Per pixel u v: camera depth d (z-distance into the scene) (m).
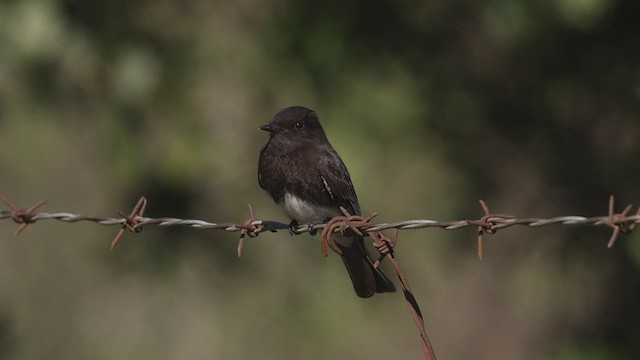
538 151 13.18
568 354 13.55
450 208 13.62
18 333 15.46
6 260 16.14
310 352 15.39
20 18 11.14
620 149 13.09
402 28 12.66
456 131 13.08
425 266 15.37
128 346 15.79
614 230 6.79
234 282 14.39
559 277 14.59
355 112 12.51
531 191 13.63
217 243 13.52
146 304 15.85
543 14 11.68
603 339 13.88
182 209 12.98
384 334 15.71
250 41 13.23
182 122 12.51
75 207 15.72
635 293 13.95
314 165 9.89
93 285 16.09
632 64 12.39
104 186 15.34
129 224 7.87
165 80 12.42
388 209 13.59
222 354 15.51
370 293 8.80
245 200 13.45
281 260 14.44
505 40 11.76
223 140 13.20
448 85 12.86
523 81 12.89
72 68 11.59
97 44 11.80
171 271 13.60
